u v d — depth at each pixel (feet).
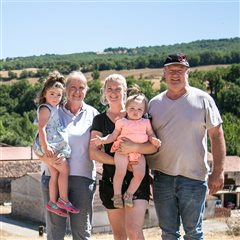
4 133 298.97
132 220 26.58
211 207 162.09
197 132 26.71
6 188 198.39
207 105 26.68
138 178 26.63
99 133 27.68
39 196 155.53
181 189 26.84
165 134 26.94
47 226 29.04
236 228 81.92
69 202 27.94
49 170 28.43
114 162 26.94
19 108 383.86
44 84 28.02
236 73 378.12
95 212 132.36
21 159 205.98
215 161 26.91
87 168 28.45
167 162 27.12
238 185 201.77
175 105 26.86
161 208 27.58
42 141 27.48
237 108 321.32
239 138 260.01
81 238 28.50
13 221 156.46
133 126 26.68
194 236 26.99
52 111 27.76
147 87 330.75
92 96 253.65
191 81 353.92
